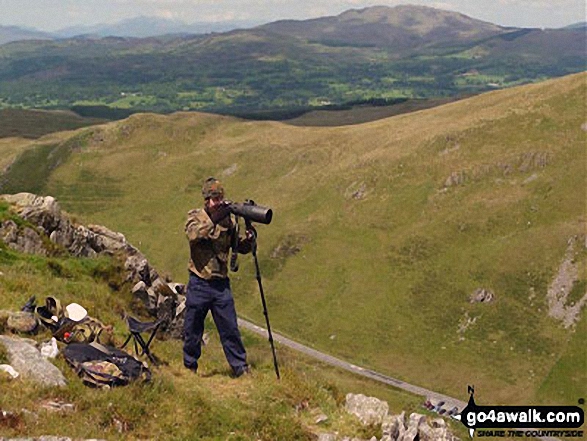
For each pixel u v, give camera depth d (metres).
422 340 139.62
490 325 140.12
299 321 154.50
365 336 143.88
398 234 182.75
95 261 24.09
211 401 10.53
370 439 10.26
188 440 9.15
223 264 11.45
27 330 11.70
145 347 11.98
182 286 29.30
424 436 11.04
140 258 26.83
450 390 117.69
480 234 172.12
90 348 10.84
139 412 9.34
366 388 112.50
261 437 9.72
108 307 17.92
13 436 7.97
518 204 178.50
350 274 170.00
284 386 11.47
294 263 180.75
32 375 9.64
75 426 8.52
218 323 11.71
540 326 136.50
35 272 19.58
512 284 150.75
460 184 196.00
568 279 146.12
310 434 10.01
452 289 155.00
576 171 184.25
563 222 166.50
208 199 11.06
